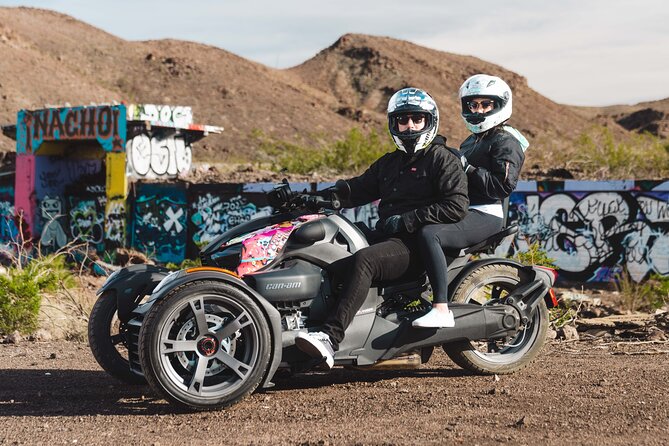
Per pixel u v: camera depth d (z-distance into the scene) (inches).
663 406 186.2
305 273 203.2
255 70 3334.2
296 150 976.3
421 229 210.4
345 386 217.8
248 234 208.5
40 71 2479.1
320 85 3668.8
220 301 188.5
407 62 3828.7
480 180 216.8
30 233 906.7
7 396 211.3
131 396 209.5
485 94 222.7
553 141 843.4
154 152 855.1
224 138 2549.2
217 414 187.5
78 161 917.8
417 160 215.6
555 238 649.0
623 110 4616.1
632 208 621.6
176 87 2989.7
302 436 166.9
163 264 799.1
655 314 345.7
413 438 163.5
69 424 181.0
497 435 164.9
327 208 209.6
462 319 217.0
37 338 321.7
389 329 210.1
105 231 842.8
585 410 183.9
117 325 297.6
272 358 192.2
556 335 311.7
